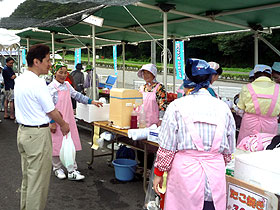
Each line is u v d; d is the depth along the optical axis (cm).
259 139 296
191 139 184
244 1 475
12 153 553
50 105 273
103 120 442
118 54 3600
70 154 409
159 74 2228
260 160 205
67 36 1018
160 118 409
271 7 492
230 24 623
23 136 270
